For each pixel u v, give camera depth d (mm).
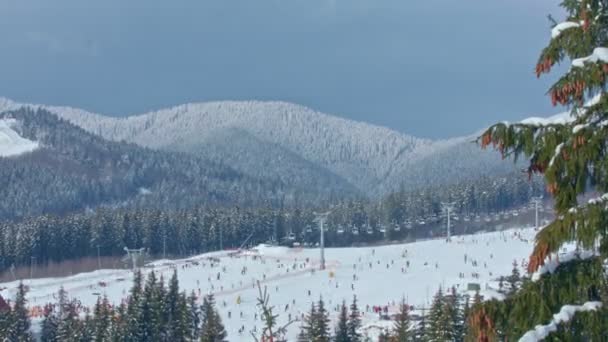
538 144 13797
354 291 158875
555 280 13617
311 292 159875
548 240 13258
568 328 13094
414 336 76312
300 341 85062
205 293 162875
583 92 13625
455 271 175375
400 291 156000
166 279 189625
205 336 87000
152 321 109938
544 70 14398
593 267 13398
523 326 13586
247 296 155875
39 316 139000
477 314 13781
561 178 13578
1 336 110938
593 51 13609
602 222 12773
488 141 14117
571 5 14477
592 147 13133
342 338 86250
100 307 112312
